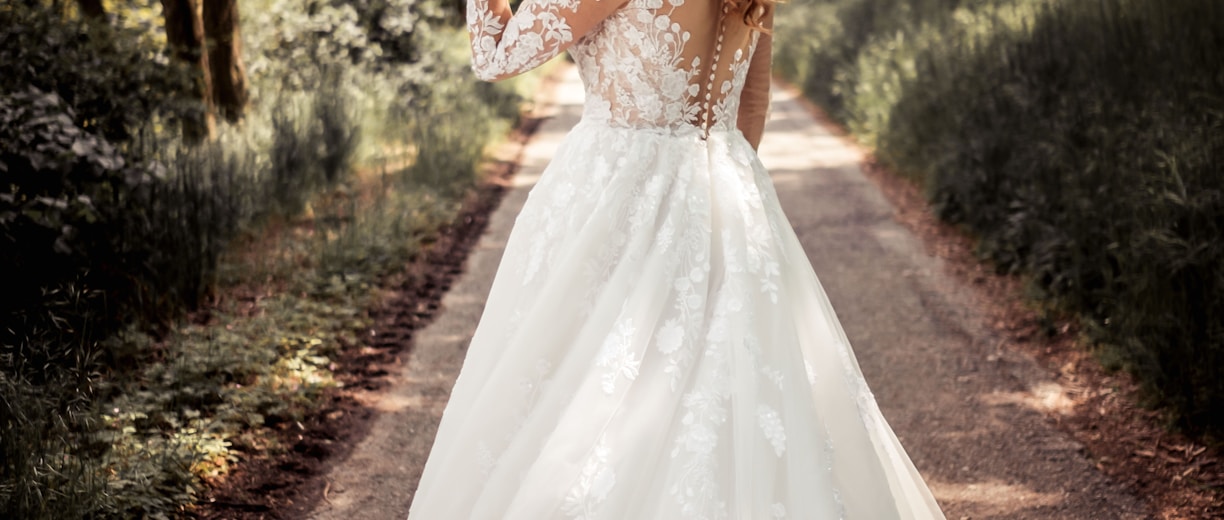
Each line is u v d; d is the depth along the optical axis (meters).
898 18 14.39
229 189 6.29
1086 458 3.95
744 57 2.42
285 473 3.74
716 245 2.31
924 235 7.45
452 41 15.41
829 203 8.56
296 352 4.82
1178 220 4.81
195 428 3.89
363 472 3.80
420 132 9.69
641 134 2.35
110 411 3.79
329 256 6.14
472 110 11.98
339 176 8.29
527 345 2.29
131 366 4.39
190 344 4.57
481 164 10.10
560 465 2.15
